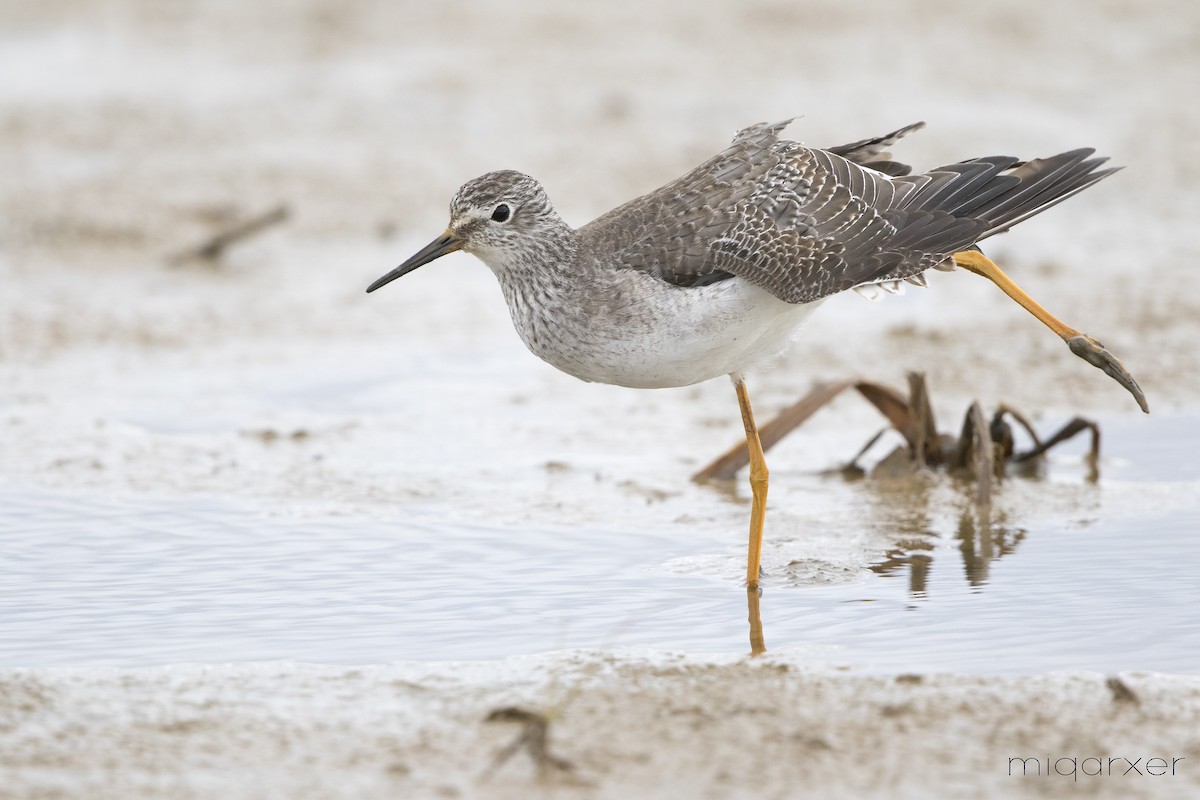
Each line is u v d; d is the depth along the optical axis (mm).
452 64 29688
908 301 19516
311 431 15500
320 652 10203
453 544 12445
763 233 11031
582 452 14992
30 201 22812
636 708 9133
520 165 24172
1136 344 17203
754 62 29391
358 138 25891
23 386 16625
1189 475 13852
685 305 10922
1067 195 11688
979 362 17031
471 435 15453
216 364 17500
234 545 12391
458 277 20969
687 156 24297
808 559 11969
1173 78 28500
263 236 21969
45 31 32781
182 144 25688
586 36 31375
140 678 9672
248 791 8172
